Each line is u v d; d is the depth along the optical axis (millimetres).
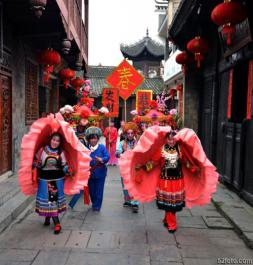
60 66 13867
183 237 4922
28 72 9891
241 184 6793
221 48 8492
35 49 10344
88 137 6090
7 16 7488
